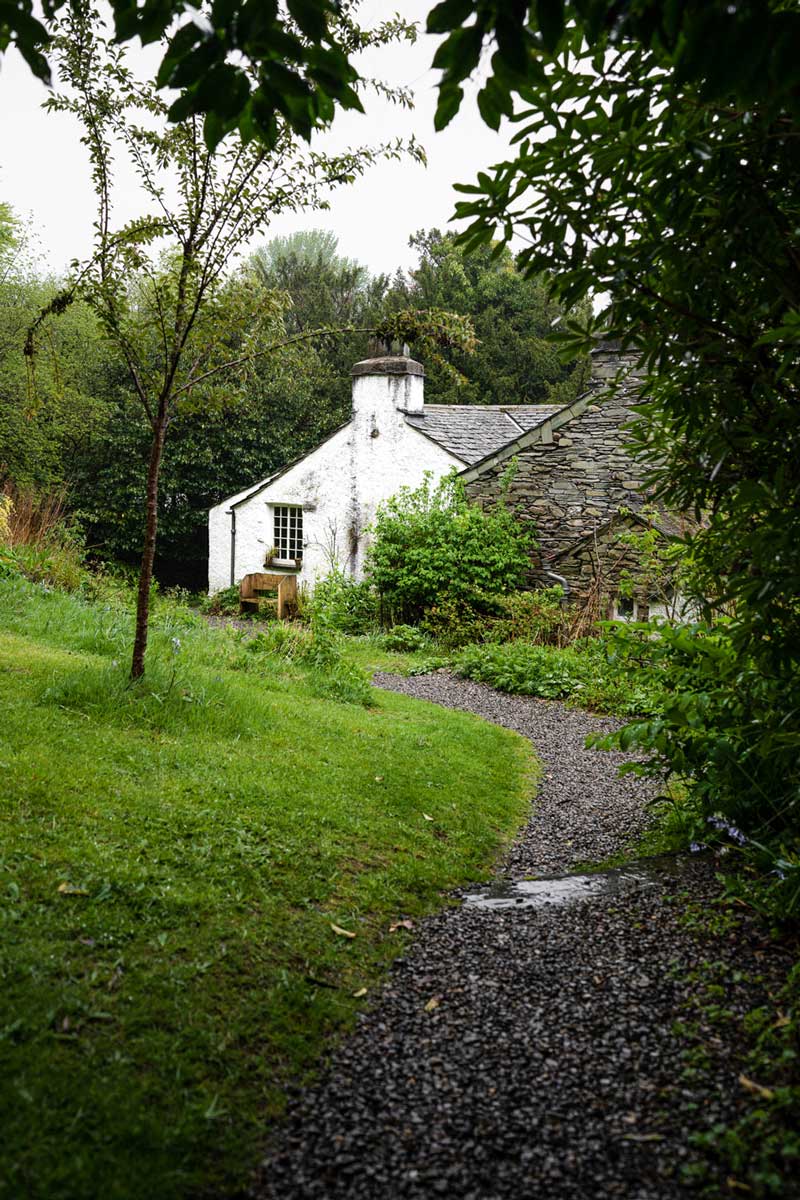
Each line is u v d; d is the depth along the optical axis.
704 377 2.86
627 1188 2.04
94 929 3.05
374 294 37.12
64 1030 2.49
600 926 3.65
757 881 3.76
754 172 2.44
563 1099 2.40
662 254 2.58
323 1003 2.93
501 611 15.24
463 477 16.33
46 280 24.27
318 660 9.44
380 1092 2.45
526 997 3.04
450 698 10.77
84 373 24.55
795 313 2.04
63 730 5.11
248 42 1.92
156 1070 2.40
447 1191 2.03
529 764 7.52
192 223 5.48
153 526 6.05
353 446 19.56
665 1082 2.46
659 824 5.40
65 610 9.17
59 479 23.33
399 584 16.05
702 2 1.62
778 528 2.52
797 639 2.80
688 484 3.35
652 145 2.51
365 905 3.85
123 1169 2.02
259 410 25.92
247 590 20.55
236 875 3.77
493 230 2.75
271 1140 2.22
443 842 4.97
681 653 4.39
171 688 6.07
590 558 14.52
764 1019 2.70
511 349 32.41
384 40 5.20
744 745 3.97
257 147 5.27
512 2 1.77
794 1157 2.08
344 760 5.93
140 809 4.20
